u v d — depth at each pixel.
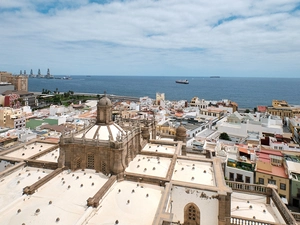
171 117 161.50
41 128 125.94
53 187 42.72
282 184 67.62
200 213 43.06
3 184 45.81
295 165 70.88
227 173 74.75
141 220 34.94
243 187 51.19
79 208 36.97
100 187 42.78
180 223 44.38
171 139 84.31
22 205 37.69
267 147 95.88
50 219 33.78
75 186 42.69
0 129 122.12
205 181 47.16
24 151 62.50
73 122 144.50
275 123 142.38
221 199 41.03
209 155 73.00
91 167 48.56
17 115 147.00
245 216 44.38
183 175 49.19
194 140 104.69
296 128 132.00
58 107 192.62
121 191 42.19
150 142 68.00
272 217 44.50
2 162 55.50
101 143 46.75
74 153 48.50
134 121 69.06
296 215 45.28
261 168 72.44
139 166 50.78
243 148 89.44
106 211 36.94
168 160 55.53
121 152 46.00
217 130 129.38
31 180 46.59
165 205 36.72
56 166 50.59
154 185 45.03
